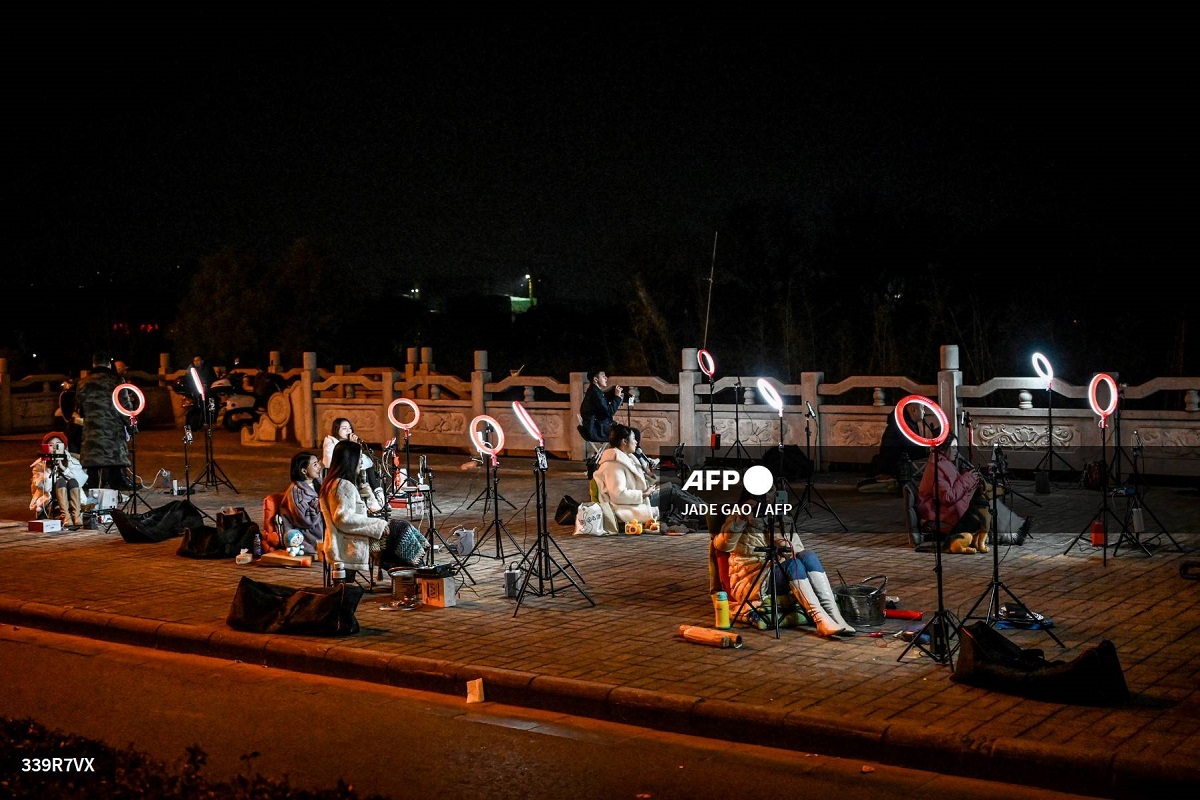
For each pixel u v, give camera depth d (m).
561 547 11.96
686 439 18.55
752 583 8.43
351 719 7.07
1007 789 5.69
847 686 6.94
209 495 16.52
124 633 9.20
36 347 38.88
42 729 5.48
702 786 5.83
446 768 6.15
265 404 24.45
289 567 11.33
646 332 23.16
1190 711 6.25
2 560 11.95
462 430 20.80
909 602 9.12
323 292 36.38
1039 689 6.54
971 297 21.95
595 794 5.74
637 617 8.92
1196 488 14.85
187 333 36.69
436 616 9.10
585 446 19.48
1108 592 9.23
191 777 4.68
